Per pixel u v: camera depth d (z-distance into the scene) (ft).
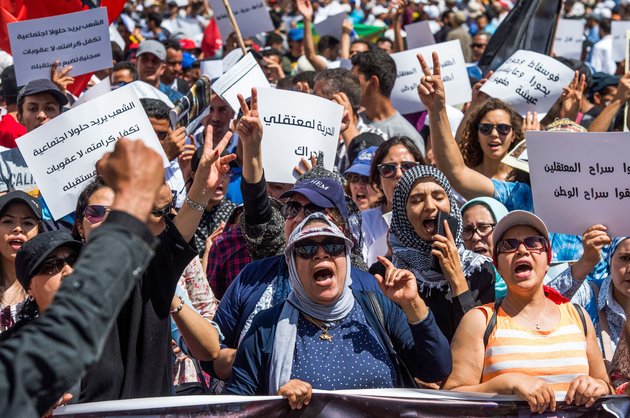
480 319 13.80
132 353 12.69
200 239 19.95
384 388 13.12
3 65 31.17
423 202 16.51
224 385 14.66
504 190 19.60
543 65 24.91
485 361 13.62
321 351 13.29
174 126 19.98
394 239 16.88
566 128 20.43
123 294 7.17
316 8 75.05
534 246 13.76
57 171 18.89
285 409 12.76
